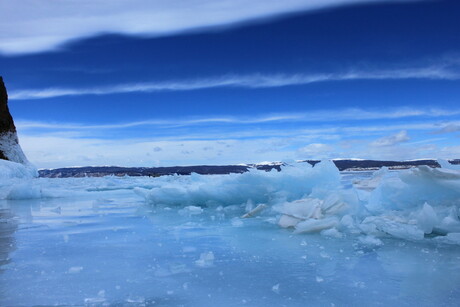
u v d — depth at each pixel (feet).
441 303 6.13
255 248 10.37
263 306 6.07
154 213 19.06
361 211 13.42
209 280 7.46
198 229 13.75
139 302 6.27
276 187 18.45
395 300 6.28
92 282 7.39
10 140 78.59
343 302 6.22
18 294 6.71
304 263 8.70
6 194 31.27
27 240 11.93
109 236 12.51
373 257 9.15
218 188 20.52
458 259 8.84
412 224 11.50
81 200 28.25
